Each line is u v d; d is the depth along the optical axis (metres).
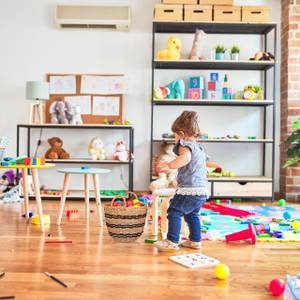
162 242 2.15
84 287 1.58
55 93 4.41
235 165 4.50
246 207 3.70
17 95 4.43
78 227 2.74
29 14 4.43
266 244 2.32
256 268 1.86
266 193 4.09
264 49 4.47
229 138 4.18
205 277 1.72
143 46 4.45
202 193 2.16
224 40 4.47
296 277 1.54
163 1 4.12
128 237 2.31
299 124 3.88
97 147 4.20
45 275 1.71
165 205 2.49
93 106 4.41
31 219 2.93
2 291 1.52
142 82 4.45
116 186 4.46
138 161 4.46
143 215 2.36
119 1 4.43
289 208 3.64
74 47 4.44
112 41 4.45
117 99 4.42
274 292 1.53
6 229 2.64
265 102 4.11
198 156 2.20
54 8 4.43
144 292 1.54
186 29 4.35
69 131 4.46
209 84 4.22
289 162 3.92
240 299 1.49
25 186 2.93
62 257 1.99
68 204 3.81
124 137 4.48
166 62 4.14
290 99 4.26
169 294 1.52
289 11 4.25
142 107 4.46
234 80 4.48
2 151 2.61
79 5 4.32
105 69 4.45
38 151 4.43
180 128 2.25
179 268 1.84
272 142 4.09
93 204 3.85
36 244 2.25
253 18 4.08
